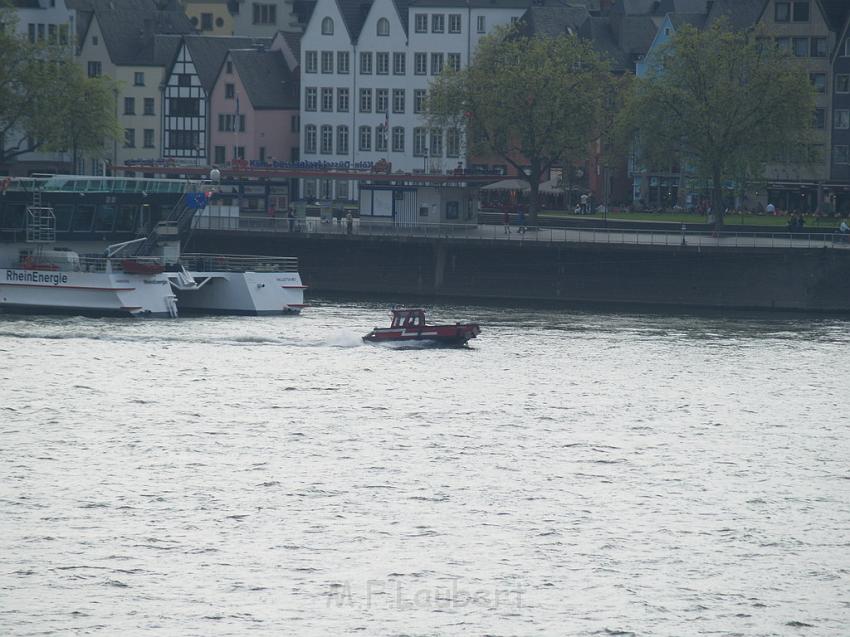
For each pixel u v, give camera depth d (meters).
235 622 168.50
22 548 184.38
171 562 181.88
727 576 181.00
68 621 167.88
